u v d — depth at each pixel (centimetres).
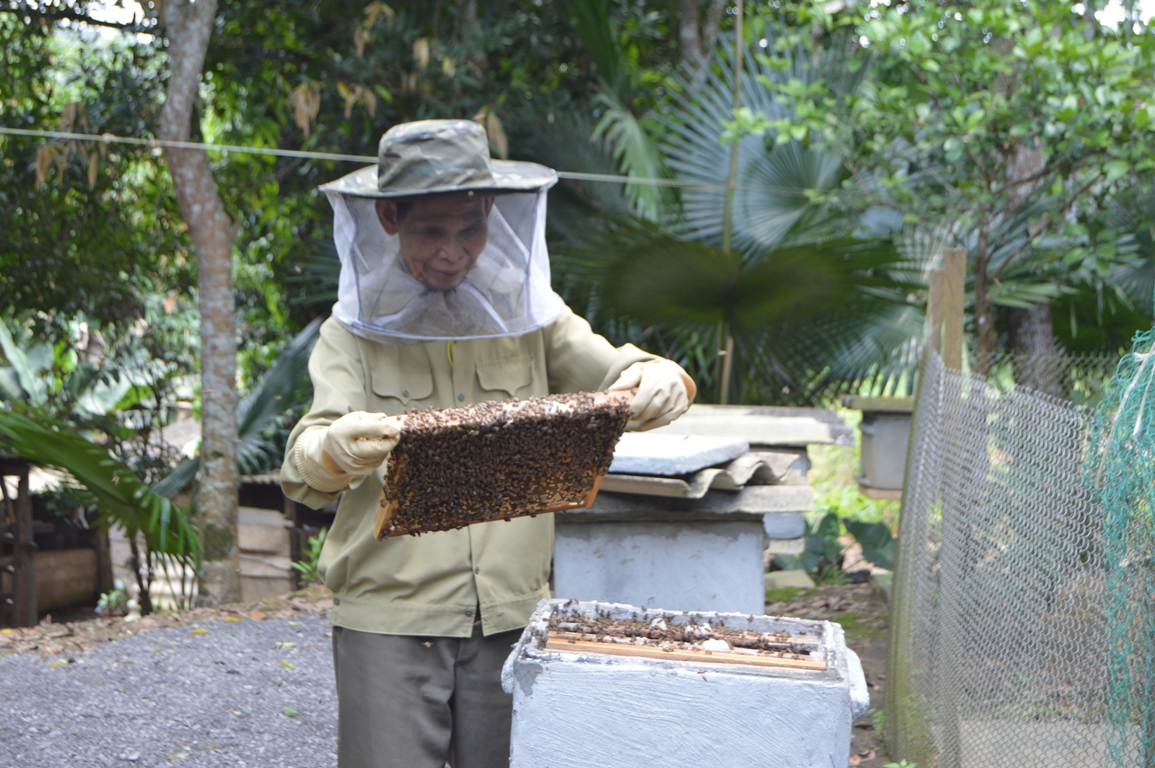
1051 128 427
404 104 772
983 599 244
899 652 326
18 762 336
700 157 655
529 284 200
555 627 184
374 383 204
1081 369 498
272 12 785
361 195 186
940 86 455
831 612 509
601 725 162
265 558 779
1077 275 537
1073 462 198
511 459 169
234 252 926
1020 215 500
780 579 580
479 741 207
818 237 571
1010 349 611
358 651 201
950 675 260
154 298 923
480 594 202
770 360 586
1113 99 407
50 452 518
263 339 951
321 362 202
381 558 200
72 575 833
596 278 545
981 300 491
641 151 657
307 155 551
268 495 818
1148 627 170
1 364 827
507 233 195
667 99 821
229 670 442
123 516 573
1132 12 491
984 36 505
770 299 532
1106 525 173
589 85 826
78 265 794
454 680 205
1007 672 228
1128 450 167
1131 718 182
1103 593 184
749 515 332
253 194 801
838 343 571
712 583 335
